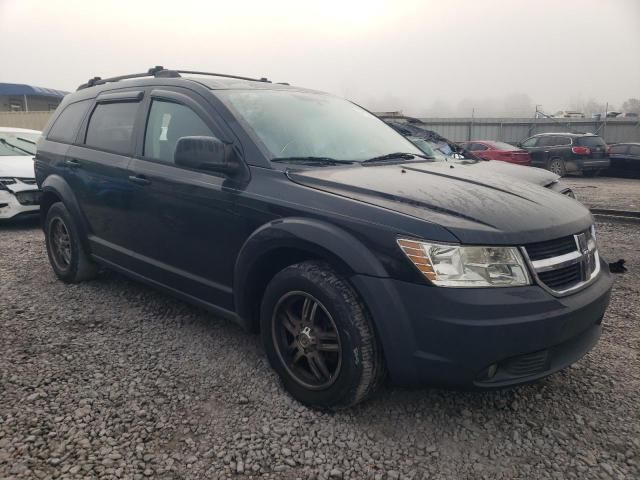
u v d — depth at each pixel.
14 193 7.21
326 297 2.62
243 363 3.36
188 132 3.49
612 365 3.38
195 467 2.37
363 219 2.57
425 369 2.44
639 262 5.94
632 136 28.12
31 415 2.72
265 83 4.02
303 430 2.66
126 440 2.54
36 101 30.80
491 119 29.33
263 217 2.94
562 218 2.74
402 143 4.08
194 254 3.43
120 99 4.18
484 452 2.52
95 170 4.18
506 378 2.46
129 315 4.11
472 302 2.32
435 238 2.38
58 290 4.65
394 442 2.58
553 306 2.44
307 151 3.32
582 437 2.63
